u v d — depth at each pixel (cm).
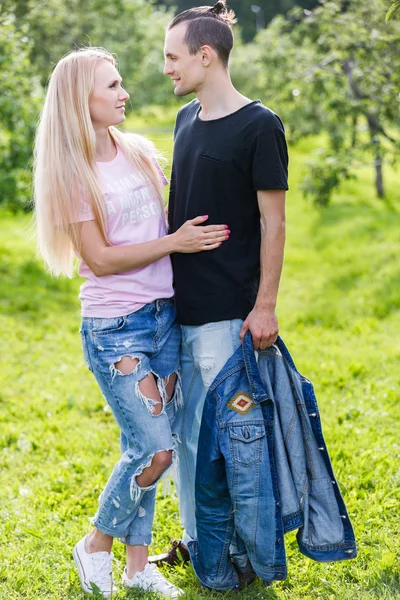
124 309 279
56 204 274
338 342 727
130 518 292
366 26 945
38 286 1002
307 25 1200
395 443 429
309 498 283
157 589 293
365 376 588
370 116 1044
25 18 1300
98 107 277
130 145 292
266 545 272
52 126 275
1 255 1175
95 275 278
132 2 1577
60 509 374
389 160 1063
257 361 281
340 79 1030
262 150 266
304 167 1203
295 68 1155
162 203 296
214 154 273
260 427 273
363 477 386
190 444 307
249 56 1368
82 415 536
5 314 865
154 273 285
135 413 278
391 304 864
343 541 281
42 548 333
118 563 320
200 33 270
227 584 292
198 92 278
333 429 456
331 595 288
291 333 772
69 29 1448
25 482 420
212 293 281
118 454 453
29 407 549
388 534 330
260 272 284
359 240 1262
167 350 292
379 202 1653
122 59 1622
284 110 1293
